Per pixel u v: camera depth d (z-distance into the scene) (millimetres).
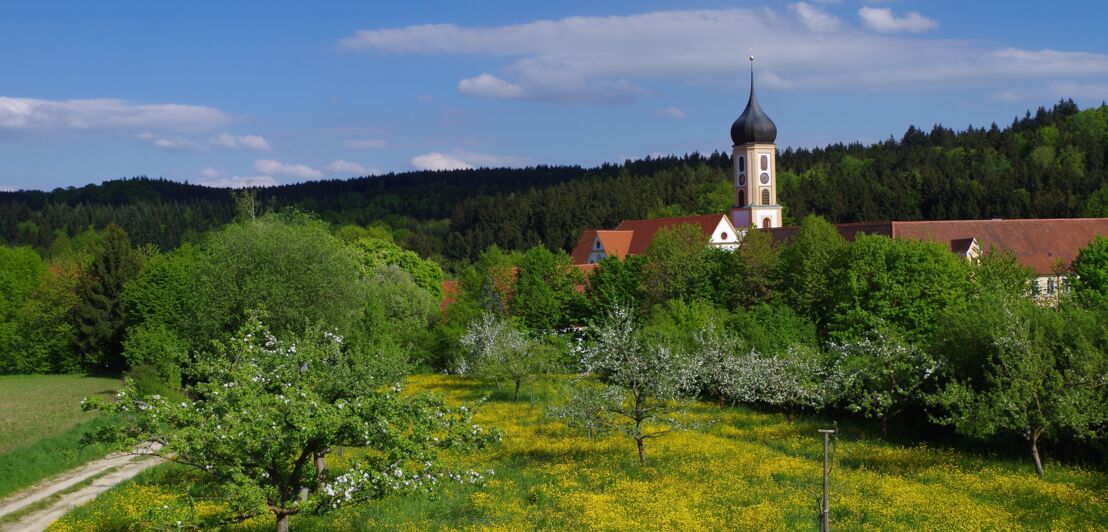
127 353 61125
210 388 25734
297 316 58344
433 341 73562
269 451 22734
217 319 58750
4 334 84312
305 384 26109
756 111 130250
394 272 86438
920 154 199750
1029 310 41125
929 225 92438
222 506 28391
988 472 34375
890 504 29344
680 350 45438
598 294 82562
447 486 32250
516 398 56719
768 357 52656
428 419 24828
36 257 92750
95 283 80938
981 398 34312
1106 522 26984
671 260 78250
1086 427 34281
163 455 23469
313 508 23688
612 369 39844
